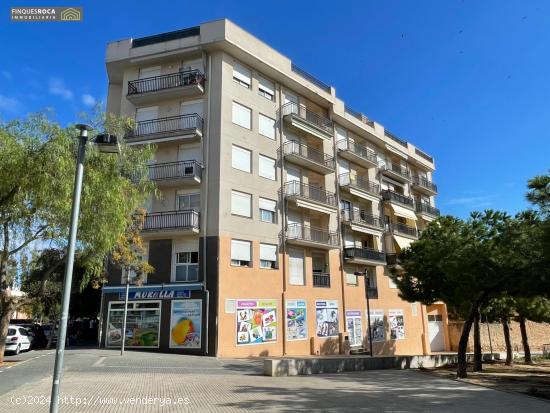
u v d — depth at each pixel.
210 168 24.94
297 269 28.55
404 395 11.85
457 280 17.92
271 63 29.00
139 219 21.28
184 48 26.48
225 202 24.62
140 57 27.02
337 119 34.97
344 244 33.22
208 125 25.61
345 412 9.15
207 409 8.96
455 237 18.41
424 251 20.97
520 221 16.06
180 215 23.97
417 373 18.69
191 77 25.72
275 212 27.62
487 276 16.56
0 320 15.75
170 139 25.27
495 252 16.31
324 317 29.42
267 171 27.83
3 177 12.64
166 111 26.59
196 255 24.20
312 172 31.97
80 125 8.25
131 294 23.97
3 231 14.48
